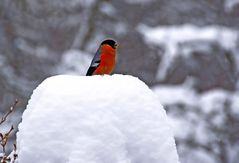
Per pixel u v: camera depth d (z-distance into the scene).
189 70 17.91
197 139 15.48
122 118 4.61
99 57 8.05
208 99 15.85
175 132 15.34
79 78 4.85
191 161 15.38
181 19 20.69
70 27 20.41
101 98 4.65
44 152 4.51
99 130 4.52
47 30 19.95
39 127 4.58
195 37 15.97
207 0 20.11
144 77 18.95
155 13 20.80
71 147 4.48
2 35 18.64
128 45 19.55
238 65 16.77
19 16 19.30
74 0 20.17
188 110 15.71
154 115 4.73
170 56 15.70
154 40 15.95
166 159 4.65
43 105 4.65
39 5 19.67
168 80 18.33
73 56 17.86
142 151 4.61
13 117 15.97
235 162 15.74
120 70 19.28
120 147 4.54
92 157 4.44
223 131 15.77
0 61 17.83
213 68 17.88
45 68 18.67
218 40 16.33
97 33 20.03
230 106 15.88
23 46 18.77
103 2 20.23
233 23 18.25
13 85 17.48
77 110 4.59
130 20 20.41
